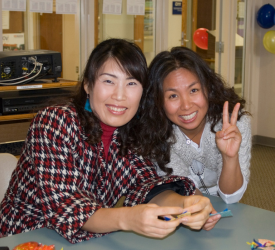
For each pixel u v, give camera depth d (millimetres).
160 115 1356
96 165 1171
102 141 1223
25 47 2955
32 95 2139
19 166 1188
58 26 3135
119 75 1082
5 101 2033
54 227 965
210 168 1562
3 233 1119
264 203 3096
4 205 1163
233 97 1476
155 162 1403
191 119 1343
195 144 1499
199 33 4691
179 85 1303
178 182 1229
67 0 3137
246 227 1037
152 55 3830
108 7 3408
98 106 1119
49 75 2303
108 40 1138
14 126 2555
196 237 980
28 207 1136
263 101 4918
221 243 941
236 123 1413
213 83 1390
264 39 4523
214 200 1275
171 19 4855
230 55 4508
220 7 4453
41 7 2992
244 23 4668
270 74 4801
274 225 1051
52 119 1120
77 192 1056
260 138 5000
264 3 4688
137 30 3658
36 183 1104
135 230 919
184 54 1334
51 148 1082
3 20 2795
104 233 994
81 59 3324
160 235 889
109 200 1209
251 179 3697
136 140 1282
